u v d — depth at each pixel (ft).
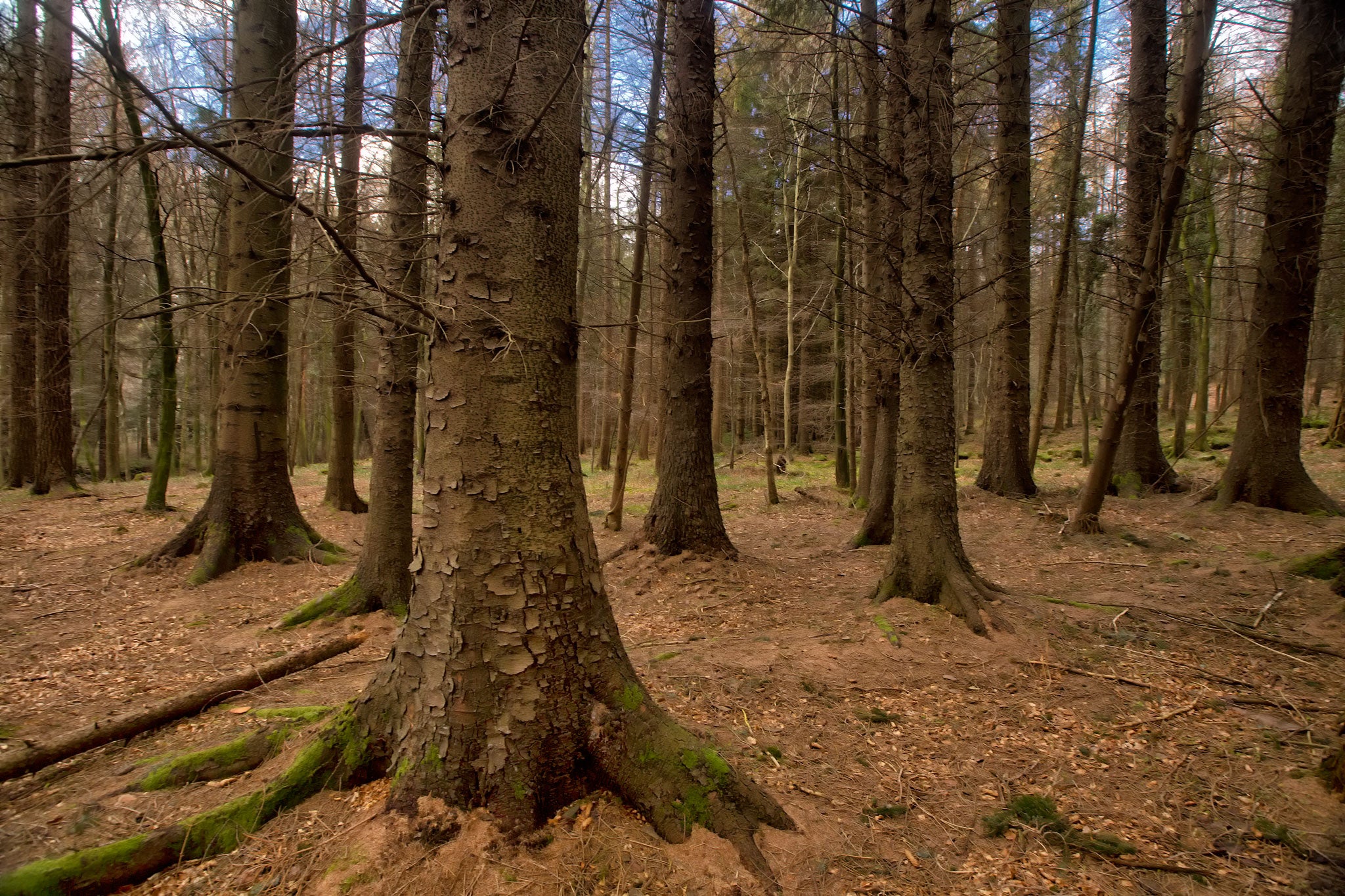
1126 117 35.78
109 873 8.23
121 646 18.58
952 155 19.98
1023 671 15.98
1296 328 29.37
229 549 25.90
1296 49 28.53
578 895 8.06
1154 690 15.05
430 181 17.20
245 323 8.75
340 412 39.50
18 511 35.63
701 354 27.32
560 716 9.33
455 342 9.25
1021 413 38.65
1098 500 29.07
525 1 9.45
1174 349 52.34
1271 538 26.35
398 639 9.76
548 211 9.60
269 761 10.42
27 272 36.27
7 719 13.98
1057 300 45.44
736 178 41.63
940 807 11.09
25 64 14.76
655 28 27.73
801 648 17.61
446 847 8.32
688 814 9.25
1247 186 28.73
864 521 32.71
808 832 9.93
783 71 39.99
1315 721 13.46
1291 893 9.05
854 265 44.86
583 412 97.19
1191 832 10.46
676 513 27.22
